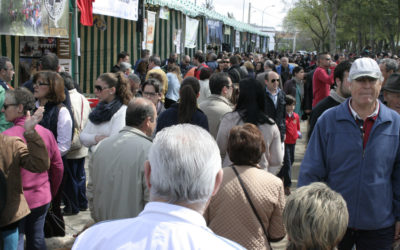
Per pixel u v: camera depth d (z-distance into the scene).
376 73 2.57
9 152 2.92
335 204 1.73
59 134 4.11
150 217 1.26
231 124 3.74
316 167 2.81
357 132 2.69
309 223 1.69
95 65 11.19
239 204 2.57
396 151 2.71
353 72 2.63
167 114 4.08
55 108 4.11
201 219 1.27
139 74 8.69
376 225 2.69
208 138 1.38
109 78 4.00
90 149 4.01
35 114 2.90
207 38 17.05
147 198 2.83
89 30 10.97
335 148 2.75
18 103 3.26
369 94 2.59
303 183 2.84
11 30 5.84
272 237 2.66
